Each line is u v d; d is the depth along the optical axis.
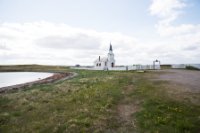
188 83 25.05
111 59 91.12
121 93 20.81
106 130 11.11
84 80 35.62
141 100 17.16
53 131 11.22
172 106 14.47
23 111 15.61
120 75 42.41
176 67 73.25
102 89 23.78
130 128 11.23
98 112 14.38
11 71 132.88
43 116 14.16
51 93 23.19
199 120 11.48
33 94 23.14
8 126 12.45
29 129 11.77
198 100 15.85
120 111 14.66
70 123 12.17
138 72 50.06
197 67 67.19
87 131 11.06
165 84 24.73
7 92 27.39
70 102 17.97
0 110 16.12
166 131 10.37
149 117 12.54
